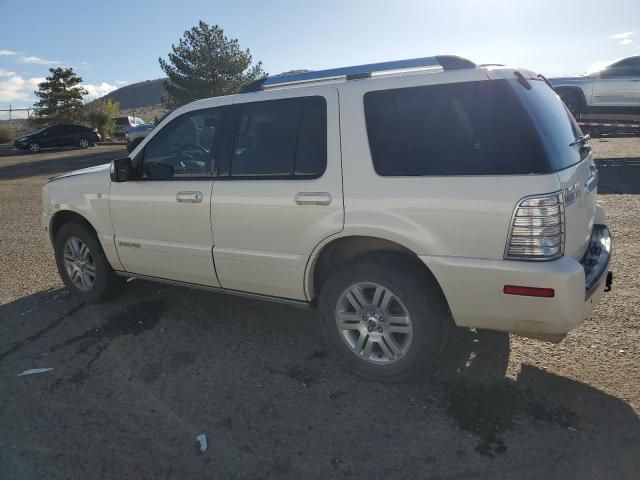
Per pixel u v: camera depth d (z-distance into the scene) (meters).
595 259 3.30
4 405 3.28
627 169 12.12
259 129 3.68
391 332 3.28
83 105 43.66
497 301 2.90
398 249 3.29
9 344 4.14
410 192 3.05
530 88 3.16
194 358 3.80
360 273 3.27
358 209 3.21
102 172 4.59
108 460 2.75
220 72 33.19
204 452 2.79
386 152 3.16
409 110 3.14
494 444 2.76
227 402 3.24
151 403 3.26
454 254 2.96
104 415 3.15
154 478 2.62
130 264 4.47
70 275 4.95
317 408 3.15
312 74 3.73
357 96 3.29
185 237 4.03
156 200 4.11
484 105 2.95
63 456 2.79
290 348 3.92
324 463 2.68
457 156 2.97
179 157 4.07
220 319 4.46
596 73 13.28
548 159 2.80
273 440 2.87
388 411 3.09
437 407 3.10
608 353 3.61
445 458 2.68
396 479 2.55
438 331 3.17
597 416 2.95
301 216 3.42
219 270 3.92
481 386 3.29
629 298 4.51
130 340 4.12
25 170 19.62
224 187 3.75
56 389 3.45
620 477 2.49
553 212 2.75
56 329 4.38
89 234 4.70
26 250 7.10
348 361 3.47
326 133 3.37
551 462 2.61
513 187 2.79
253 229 3.65
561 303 2.75
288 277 3.60
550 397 3.14
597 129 13.34
